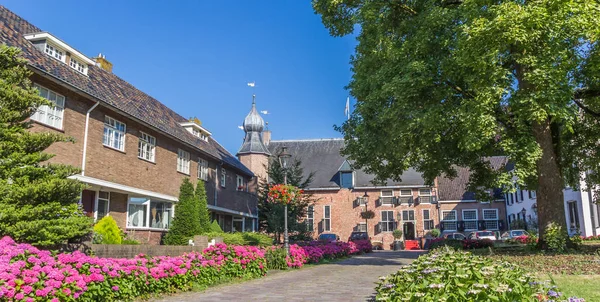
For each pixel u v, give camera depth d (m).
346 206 48.97
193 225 21.36
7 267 6.91
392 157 18.72
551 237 15.55
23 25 17.42
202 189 23.70
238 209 33.56
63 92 15.74
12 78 10.04
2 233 9.05
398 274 7.39
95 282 8.20
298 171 33.25
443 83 15.72
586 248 16.39
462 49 13.91
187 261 11.27
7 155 9.64
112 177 18.33
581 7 12.91
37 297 6.94
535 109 13.33
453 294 5.68
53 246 10.20
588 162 21.62
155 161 21.88
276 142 56.00
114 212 19.33
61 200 10.19
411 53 16.08
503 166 16.16
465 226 47.22
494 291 5.60
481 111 13.68
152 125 20.97
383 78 16.28
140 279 9.38
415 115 15.16
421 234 46.91
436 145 17.45
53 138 10.28
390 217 47.81
